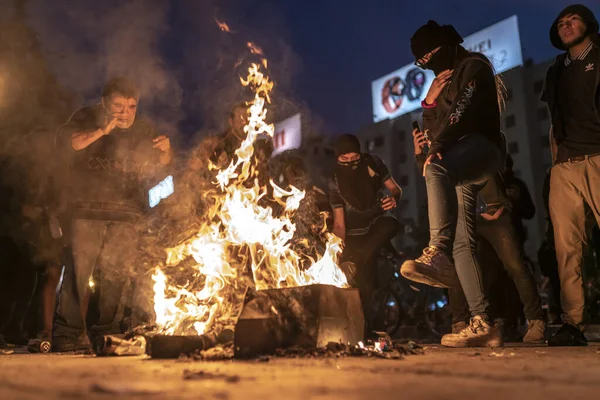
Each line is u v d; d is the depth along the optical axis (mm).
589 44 3537
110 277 3701
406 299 6359
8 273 5602
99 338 2838
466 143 2934
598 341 4258
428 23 3404
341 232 4859
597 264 4973
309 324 2316
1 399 1199
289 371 1703
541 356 2350
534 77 44500
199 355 2332
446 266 2779
